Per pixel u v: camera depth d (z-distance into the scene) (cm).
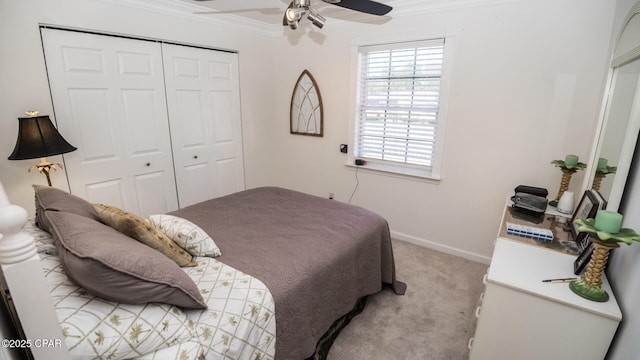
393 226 340
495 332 135
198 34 309
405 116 312
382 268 233
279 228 203
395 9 286
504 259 146
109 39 251
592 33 215
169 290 111
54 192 153
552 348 125
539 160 248
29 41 213
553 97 235
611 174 151
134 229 132
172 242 152
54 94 229
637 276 108
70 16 227
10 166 215
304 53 363
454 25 263
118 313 103
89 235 110
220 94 343
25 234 73
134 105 275
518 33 239
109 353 96
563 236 170
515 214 203
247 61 363
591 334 117
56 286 107
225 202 251
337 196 377
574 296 120
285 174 420
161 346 107
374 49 312
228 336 119
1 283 95
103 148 261
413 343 191
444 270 275
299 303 149
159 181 304
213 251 164
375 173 340
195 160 332
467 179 284
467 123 274
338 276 177
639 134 126
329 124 363
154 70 283
